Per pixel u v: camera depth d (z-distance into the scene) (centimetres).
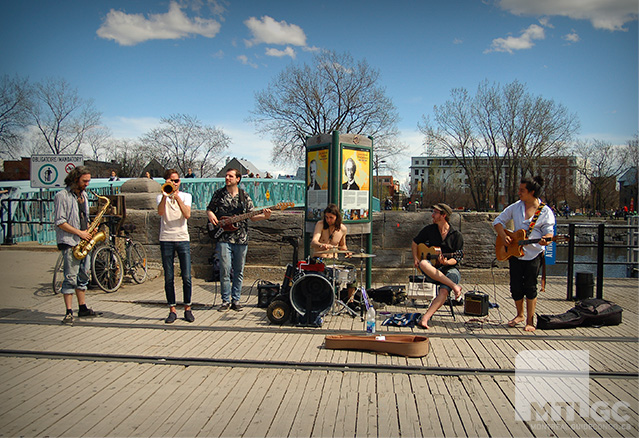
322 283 576
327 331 553
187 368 440
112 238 807
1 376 419
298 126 4338
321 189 709
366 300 629
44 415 347
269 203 2750
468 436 321
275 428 330
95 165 4134
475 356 474
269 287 661
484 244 854
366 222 728
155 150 4812
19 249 1145
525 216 569
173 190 577
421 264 587
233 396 382
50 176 1169
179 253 597
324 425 335
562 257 2502
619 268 2102
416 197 7275
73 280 582
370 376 423
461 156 4506
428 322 601
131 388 396
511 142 4106
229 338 529
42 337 526
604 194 5947
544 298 769
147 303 695
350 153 702
